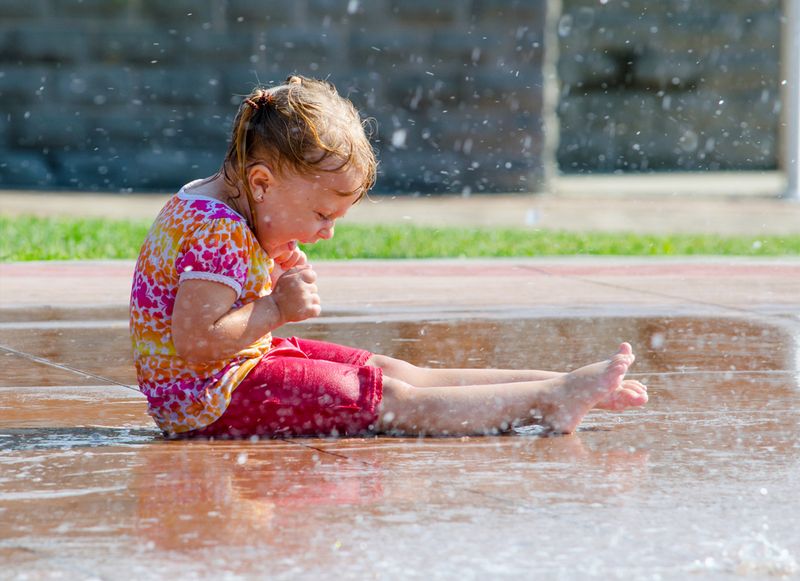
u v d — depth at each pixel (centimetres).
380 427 895
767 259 2428
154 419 901
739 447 854
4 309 1659
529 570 577
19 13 4947
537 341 1384
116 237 2809
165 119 5019
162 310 871
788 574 575
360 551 604
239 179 879
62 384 1119
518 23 4928
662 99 7231
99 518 664
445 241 2869
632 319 1576
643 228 3491
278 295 870
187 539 623
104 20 4966
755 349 1330
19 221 3180
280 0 4919
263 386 879
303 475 766
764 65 7169
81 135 5028
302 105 864
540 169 5012
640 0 7162
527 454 830
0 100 4994
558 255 2622
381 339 1395
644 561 591
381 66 4941
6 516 668
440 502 698
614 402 921
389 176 4988
